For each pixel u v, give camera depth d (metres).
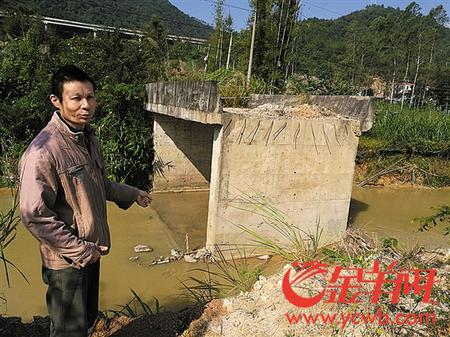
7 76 9.52
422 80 25.70
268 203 6.31
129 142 9.20
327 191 6.67
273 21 13.77
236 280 4.18
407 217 8.90
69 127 1.94
